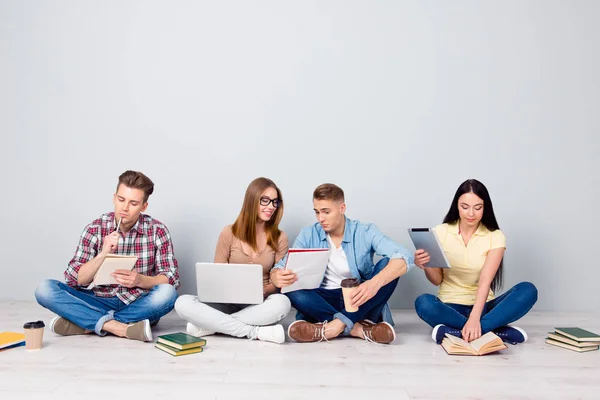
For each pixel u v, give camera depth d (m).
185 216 2.73
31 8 2.77
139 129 2.75
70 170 2.75
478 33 2.74
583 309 2.69
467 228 2.08
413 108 2.73
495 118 2.72
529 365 1.66
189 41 2.77
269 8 2.77
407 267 1.93
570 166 2.71
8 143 2.77
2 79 2.77
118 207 2.00
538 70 2.73
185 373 1.53
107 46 2.77
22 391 1.36
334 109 2.74
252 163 2.74
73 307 1.96
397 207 2.71
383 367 1.63
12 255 2.75
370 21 2.75
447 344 1.82
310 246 2.16
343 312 1.97
